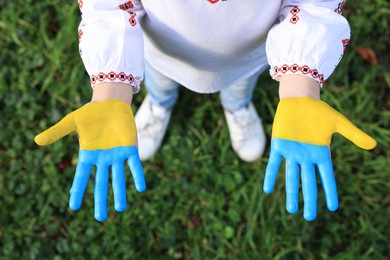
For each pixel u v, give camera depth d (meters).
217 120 1.20
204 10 0.64
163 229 1.13
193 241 1.13
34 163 1.16
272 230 1.12
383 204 1.15
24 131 1.18
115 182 0.62
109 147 0.62
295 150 0.61
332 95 1.19
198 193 1.15
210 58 0.75
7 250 1.11
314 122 0.62
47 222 1.13
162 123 1.15
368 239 1.13
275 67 0.65
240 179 1.15
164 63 0.83
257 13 0.65
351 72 1.23
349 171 1.16
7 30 1.23
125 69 0.65
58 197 1.14
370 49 1.23
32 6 1.25
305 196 0.61
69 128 0.62
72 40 1.22
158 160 1.18
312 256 1.11
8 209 1.14
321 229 1.14
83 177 0.62
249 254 1.11
